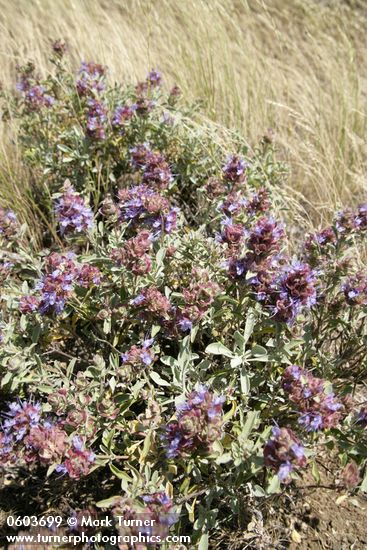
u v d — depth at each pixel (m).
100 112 4.42
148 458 2.79
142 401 3.21
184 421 2.27
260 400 2.95
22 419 2.67
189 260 3.42
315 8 8.80
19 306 3.14
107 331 3.13
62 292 2.90
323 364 3.17
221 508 2.96
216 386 3.00
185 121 4.95
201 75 6.40
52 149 4.71
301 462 2.18
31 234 4.57
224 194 3.95
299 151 5.68
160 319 3.01
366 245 4.20
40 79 5.52
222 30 6.88
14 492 3.11
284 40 7.99
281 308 2.69
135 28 7.34
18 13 7.79
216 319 3.19
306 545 2.88
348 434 2.77
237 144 5.11
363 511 3.01
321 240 3.39
